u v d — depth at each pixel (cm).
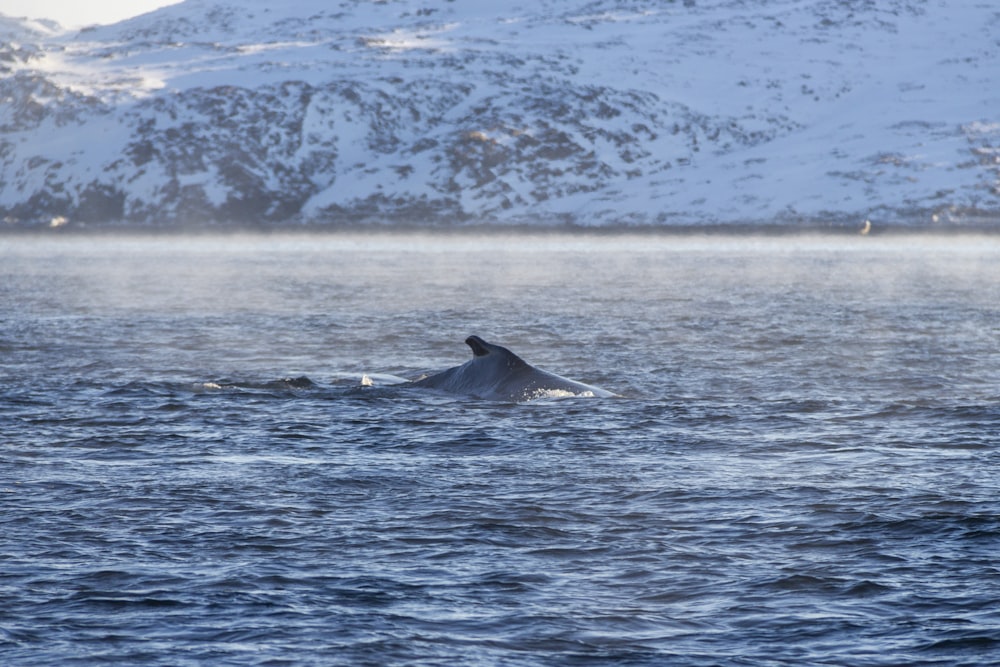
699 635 4112
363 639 4041
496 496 6028
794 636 4100
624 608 4372
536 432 7850
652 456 7075
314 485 6272
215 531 5338
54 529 5347
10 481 6328
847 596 4491
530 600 4453
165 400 9144
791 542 5191
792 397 9606
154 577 4681
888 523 5462
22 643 4000
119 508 5734
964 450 7244
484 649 3972
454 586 4606
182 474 6538
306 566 4847
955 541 5178
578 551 5072
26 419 8300
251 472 6600
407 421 8250
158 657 3884
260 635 4078
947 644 4009
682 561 4928
